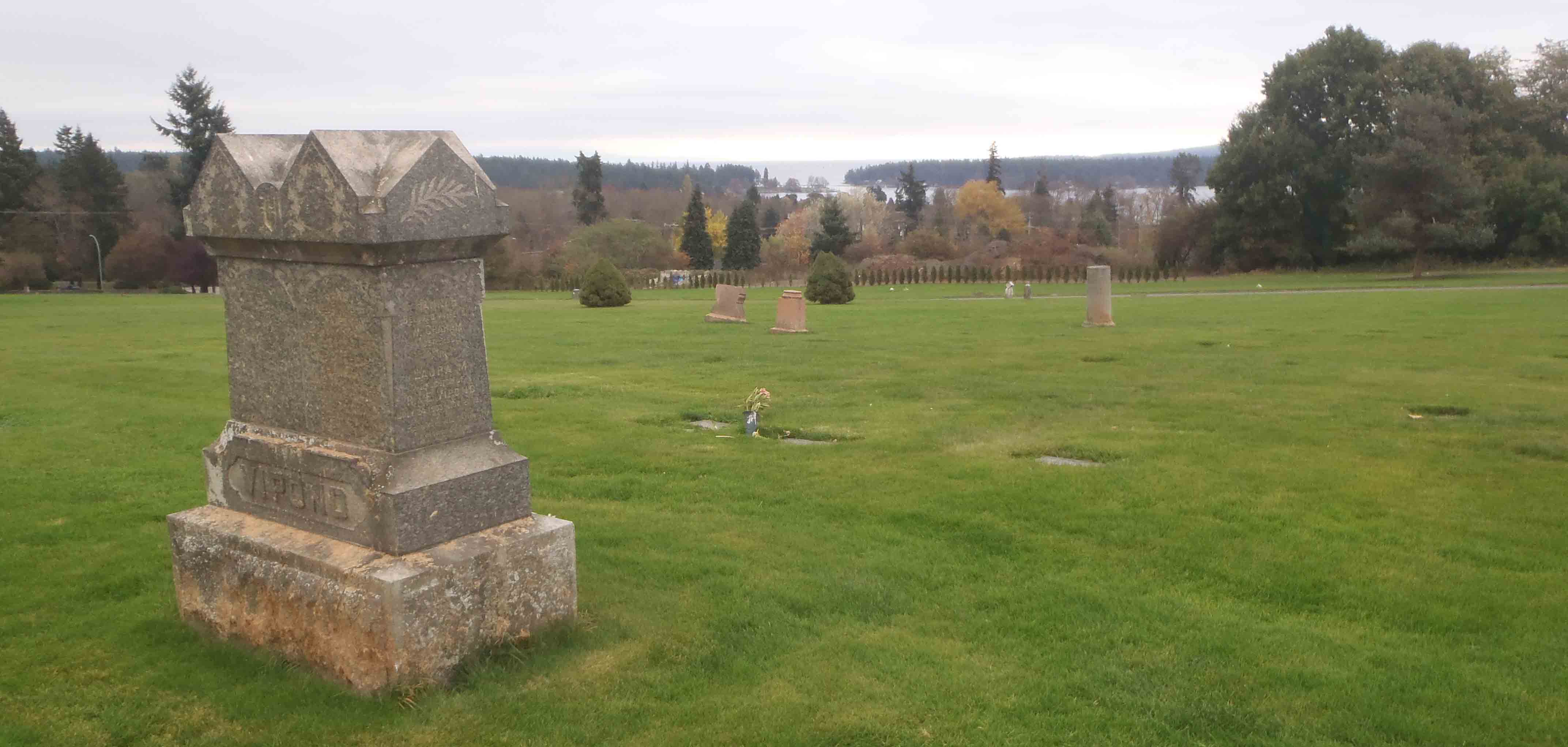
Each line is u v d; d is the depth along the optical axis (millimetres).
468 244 4746
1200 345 20344
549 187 144125
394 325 4492
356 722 4312
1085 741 4301
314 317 4777
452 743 4188
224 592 5156
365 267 4457
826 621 5691
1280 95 62406
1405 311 27719
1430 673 4996
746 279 62625
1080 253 71438
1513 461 9797
